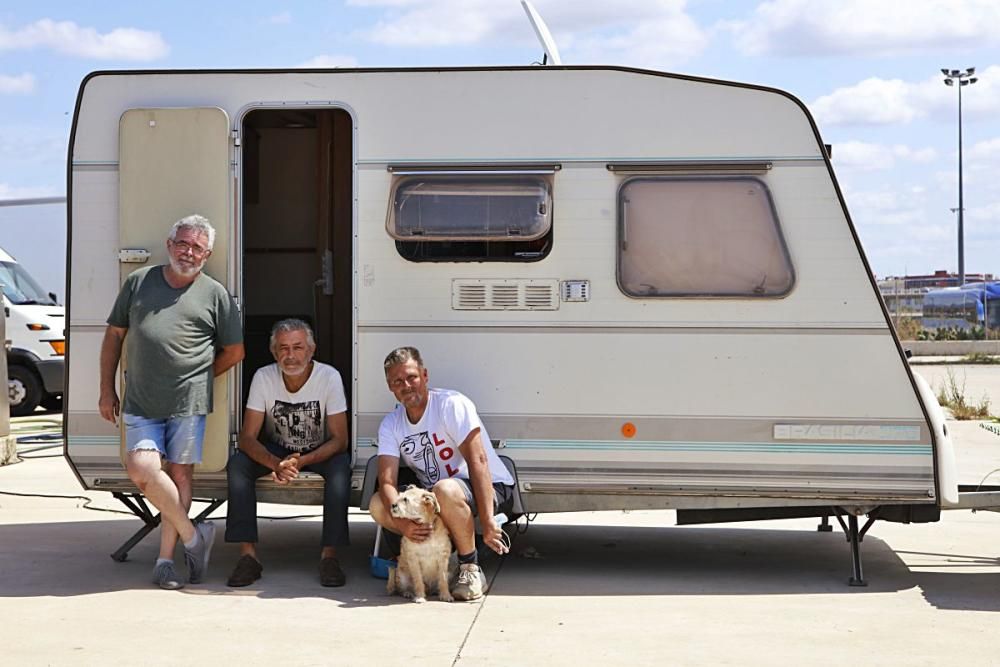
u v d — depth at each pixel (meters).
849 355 5.68
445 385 5.81
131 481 5.87
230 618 5.02
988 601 5.47
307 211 7.23
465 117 5.82
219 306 5.60
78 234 5.91
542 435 5.78
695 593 5.61
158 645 4.59
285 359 5.58
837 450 5.68
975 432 12.55
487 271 5.79
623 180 5.77
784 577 6.01
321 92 5.88
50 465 9.92
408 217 5.82
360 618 5.03
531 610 5.22
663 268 5.75
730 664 4.40
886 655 4.54
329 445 5.73
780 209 5.71
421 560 5.34
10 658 4.40
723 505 5.76
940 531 7.40
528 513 5.84
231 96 5.91
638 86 5.77
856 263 5.67
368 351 5.84
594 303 5.76
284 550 6.61
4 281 14.04
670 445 5.73
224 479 5.91
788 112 5.71
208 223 5.56
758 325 5.71
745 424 5.71
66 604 5.25
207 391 5.57
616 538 7.17
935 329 29.28
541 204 5.77
